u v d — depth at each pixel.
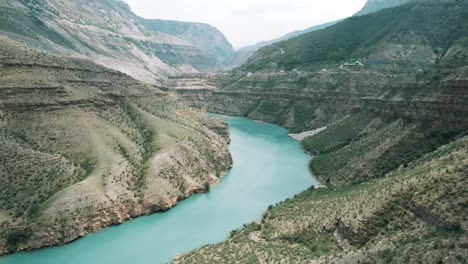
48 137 107.38
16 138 102.69
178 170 116.44
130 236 90.94
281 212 94.94
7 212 86.88
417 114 119.56
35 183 94.19
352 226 70.94
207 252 78.25
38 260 81.00
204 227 95.75
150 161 113.56
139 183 105.81
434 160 86.00
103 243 87.69
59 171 99.31
